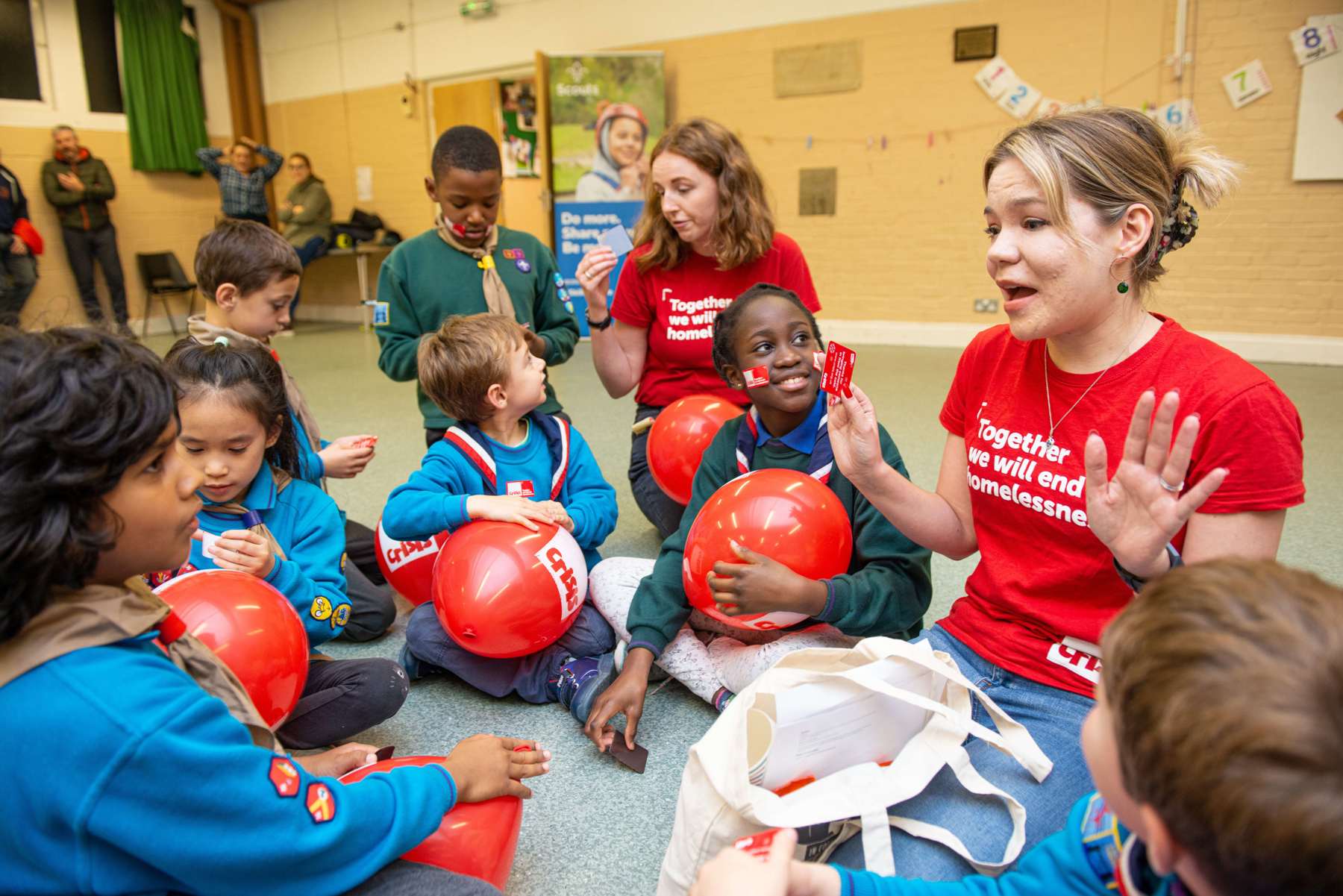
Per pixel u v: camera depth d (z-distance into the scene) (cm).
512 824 103
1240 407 93
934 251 604
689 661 159
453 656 167
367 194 852
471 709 165
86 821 68
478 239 241
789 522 136
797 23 612
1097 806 71
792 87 621
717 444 174
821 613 134
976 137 573
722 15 637
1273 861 42
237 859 74
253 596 119
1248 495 93
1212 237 520
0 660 68
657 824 131
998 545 118
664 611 152
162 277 798
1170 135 100
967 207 586
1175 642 48
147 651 74
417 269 239
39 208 738
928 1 567
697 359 238
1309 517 257
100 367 67
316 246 787
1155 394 100
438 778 93
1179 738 46
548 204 669
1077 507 105
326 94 848
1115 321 103
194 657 83
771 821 91
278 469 163
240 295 193
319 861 79
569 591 153
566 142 657
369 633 192
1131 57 519
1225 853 45
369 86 820
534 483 178
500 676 167
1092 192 96
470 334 170
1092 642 107
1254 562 52
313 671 145
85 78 757
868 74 596
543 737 155
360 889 85
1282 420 93
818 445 159
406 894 85
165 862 71
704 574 139
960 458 129
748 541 135
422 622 171
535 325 263
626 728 144
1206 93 505
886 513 125
